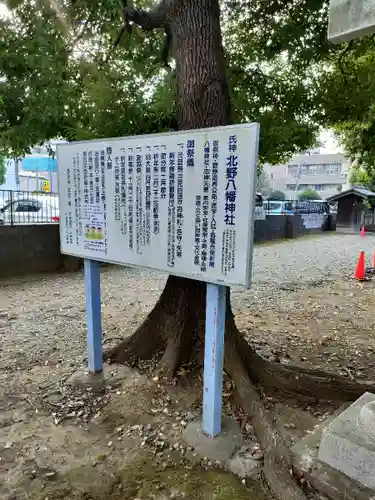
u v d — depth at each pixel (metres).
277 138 5.23
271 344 4.23
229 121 2.98
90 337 3.21
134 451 2.37
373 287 7.15
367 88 5.58
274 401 2.90
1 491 2.05
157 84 4.90
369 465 2.08
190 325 3.28
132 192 2.61
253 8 5.09
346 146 8.24
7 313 5.15
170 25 2.97
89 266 3.09
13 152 6.05
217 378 2.39
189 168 2.25
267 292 6.67
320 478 2.15
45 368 3.46
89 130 4.73
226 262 2.15
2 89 5.26
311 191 32.00
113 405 2.83
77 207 3.06
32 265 7.66
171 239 2.43
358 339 4.45
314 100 5.65
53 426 2.61
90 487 2.09
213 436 2.46
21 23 4.47
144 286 7.02
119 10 3.83
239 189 2.03
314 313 5.46
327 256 10.91
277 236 15.17
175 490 2.08
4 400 2.91
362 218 18.64
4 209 7.76
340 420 2.36
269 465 2.17
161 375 3.16
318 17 4.79
